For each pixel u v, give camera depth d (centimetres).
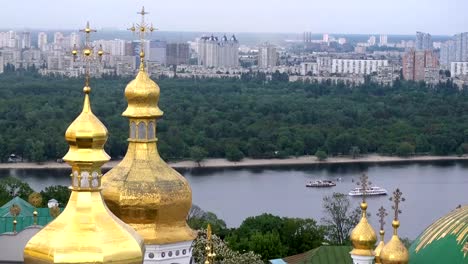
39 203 18138
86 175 5969
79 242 5728
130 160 8188
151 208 8000
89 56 6412
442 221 8075
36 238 5809
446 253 7762
